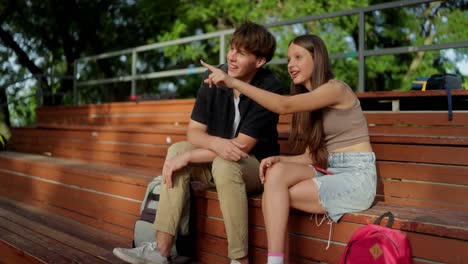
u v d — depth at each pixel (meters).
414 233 1.67
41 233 2.86
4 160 4.25
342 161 1.94
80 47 10.27
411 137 2.35
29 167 3.87
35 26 9.74
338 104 1.94
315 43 1.99
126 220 2.84
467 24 10.02
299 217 1.99
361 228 1.65
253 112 2.10
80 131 4.49
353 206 1.85
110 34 10.45
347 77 10.41
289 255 2.02
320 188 1.85
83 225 3.13
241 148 2.06
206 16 10.47
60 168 3.48
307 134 2.02
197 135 2.19
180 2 10.55
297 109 1.90
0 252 2.68
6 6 9.32
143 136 3.82
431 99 3.21
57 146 4.82
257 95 1.91
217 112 2.25
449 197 2.25
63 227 3.05
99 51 10.62
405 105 3.56
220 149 2.02
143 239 2.25
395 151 2.41
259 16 10.39
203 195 2.32
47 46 10.11
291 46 2.05
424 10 10.44
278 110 1.91
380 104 3.73
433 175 2.30
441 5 10.23
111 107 5.71
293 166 1.90
